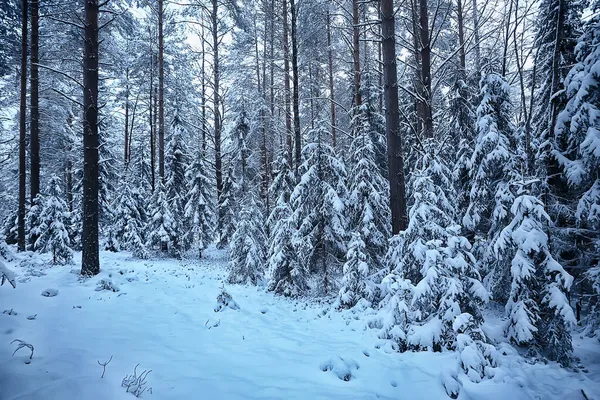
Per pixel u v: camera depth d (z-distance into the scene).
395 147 9.38
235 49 24.61
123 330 6.16
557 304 6.62
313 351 6.23
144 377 4.45
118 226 20.75
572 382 5.86
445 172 10.70
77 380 3.97
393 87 9.48
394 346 6.42
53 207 12.40
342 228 10.67
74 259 13.87
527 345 7.28
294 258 11.12
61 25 18.12
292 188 13.98
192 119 25.91
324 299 10.41
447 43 17.62
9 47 17.16
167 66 25.30
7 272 5.60
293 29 14.23
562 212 9.18
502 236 7.54
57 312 6.60
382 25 9.66
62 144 24.28
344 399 4.57
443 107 17.20
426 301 6.76
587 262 8.88
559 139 9.62
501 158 8.98
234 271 12.19
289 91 18.20
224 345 6.20
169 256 19.02
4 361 4.27
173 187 21.66
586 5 9.66
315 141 11.27
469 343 5.88
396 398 4.82
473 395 5.09
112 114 28.38
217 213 22.98
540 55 11.32
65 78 21.48
